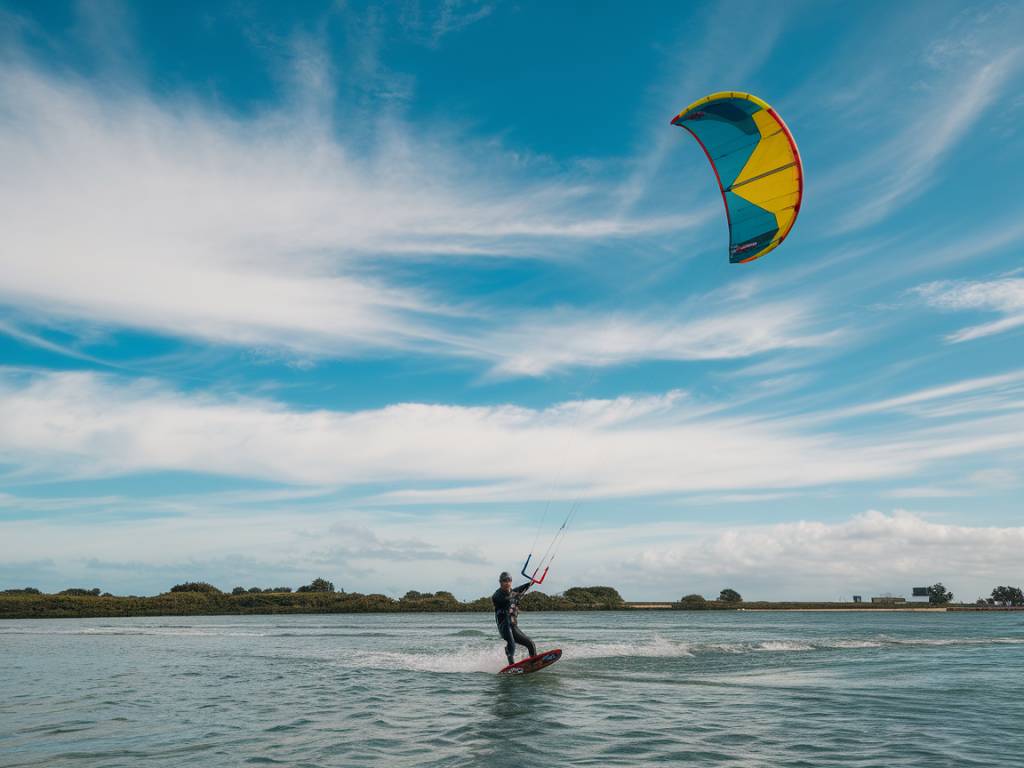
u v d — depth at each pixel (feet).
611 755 30.99
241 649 97.25
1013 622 247.70
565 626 198.70
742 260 50.39
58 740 35.22
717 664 70.23
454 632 146.61
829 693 50.11
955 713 41.88
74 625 205.87
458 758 30.58
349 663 74.18
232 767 29.22
